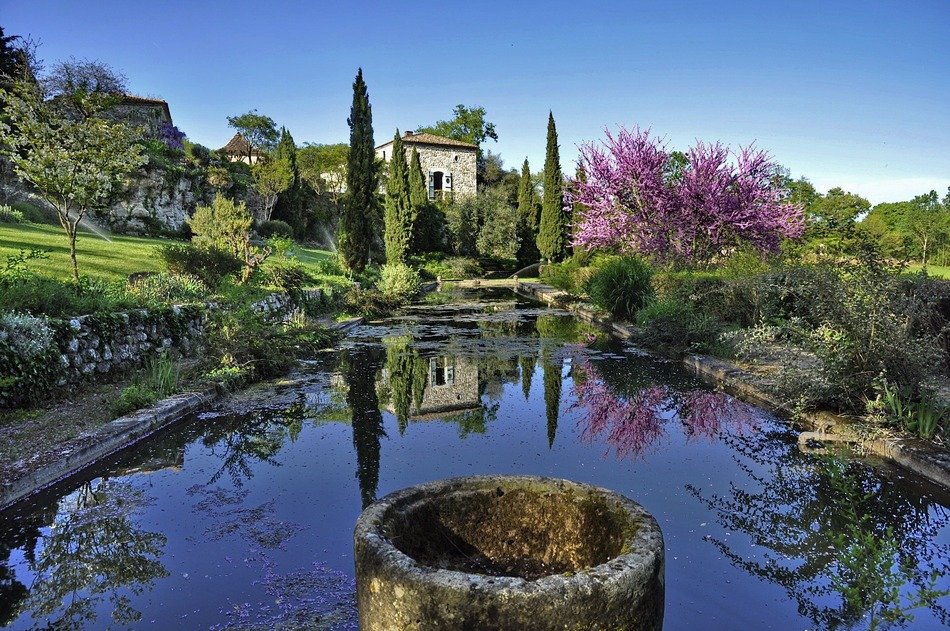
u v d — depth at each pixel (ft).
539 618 5.78
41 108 31.45
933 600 10.18
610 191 69.41
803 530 12.82
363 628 6.86
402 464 16.98
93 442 16.80
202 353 28.78
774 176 68.74
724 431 19.85
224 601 10.34
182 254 41.50
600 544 7.86
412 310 63.31
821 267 23.47
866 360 19.10
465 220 126.31
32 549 12.27
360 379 28.84
